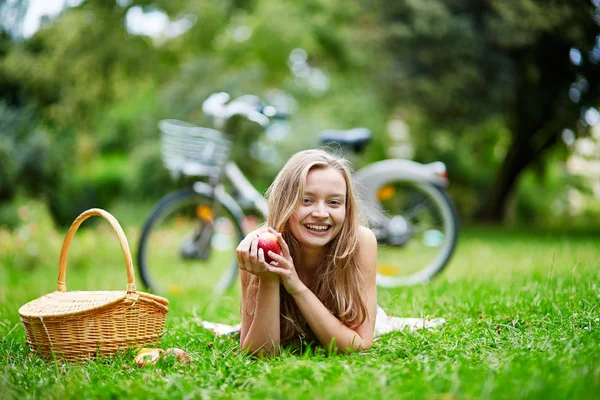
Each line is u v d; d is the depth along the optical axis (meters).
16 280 6.41
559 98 11.20
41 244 7.64
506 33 10.18
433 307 3.56
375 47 11.56
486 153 17.39
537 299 3.29
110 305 2.60
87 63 14.40
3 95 14.49
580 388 1.85
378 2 11.47
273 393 1.98
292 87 16.05
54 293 2.88
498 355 2.36
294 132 13.54
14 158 11.21
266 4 15.71
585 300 3.08
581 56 10.61
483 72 10.91
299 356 2.64
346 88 16.19
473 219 14.53
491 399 1.81
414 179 5.49
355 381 2.03
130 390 2.10
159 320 2.78
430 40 10.87
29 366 2.51
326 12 16.19
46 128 13.56
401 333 2.87
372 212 5.49
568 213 19.66
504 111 11.42
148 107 16.19
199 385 2.17
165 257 6.50
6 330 3.24
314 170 2.71
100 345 2.61
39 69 14.02
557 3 9.69
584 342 2.40
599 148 15.67
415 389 1.92
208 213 5.23
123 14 14.56
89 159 15.56
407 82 11.25
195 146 5.22
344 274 2.75
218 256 7.52
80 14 14.34
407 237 5.59
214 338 2.96
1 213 10.49
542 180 15.80
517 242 8.59
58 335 2.59
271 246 2.55
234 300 4.31
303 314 2.62
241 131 12.13
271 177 13.15
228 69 15.41
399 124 17.09
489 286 3.95
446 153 17.20
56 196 13.16
